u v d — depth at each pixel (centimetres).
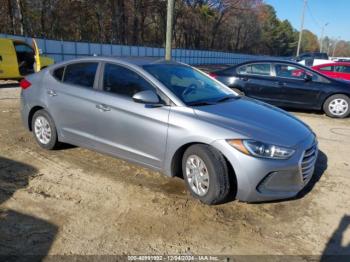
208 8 5725
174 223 349
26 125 568
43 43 2272
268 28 9175
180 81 445
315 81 913
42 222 342
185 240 323
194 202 390
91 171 466
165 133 395
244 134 359
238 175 356
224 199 391
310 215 376
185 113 389
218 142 362
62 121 504
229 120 380
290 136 378
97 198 394
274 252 312
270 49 9531
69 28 3862
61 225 338
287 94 926
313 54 3656
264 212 377
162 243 317
